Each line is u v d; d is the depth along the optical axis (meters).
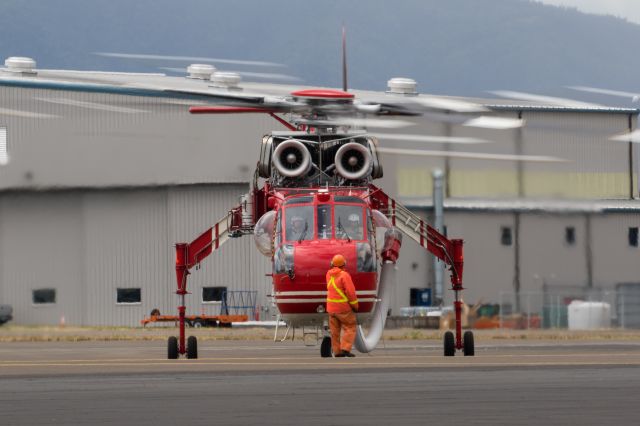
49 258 181.12
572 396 36.25
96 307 181.25
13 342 104.62
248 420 31.33
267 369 47.66
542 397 35.97
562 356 57.78
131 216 180.12
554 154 166.25
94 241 180.50
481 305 179.88
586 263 182.62
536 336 111.56
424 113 62.47
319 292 59.88
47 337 113.00
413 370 46.41
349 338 58.81
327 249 60.25
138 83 62.12
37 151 176.62
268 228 63.75
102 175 178.12
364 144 65.12
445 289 181.25
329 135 65.00
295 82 66.06
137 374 45.75
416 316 160.38
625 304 178.38
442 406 33.91
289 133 65.50
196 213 178.00
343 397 36.25
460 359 54.62
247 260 181.50
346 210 62.06
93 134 177.12
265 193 66.56
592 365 48.88
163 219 179.38
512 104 59.81
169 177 177.12
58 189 178.88
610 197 176.50
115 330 153.62
